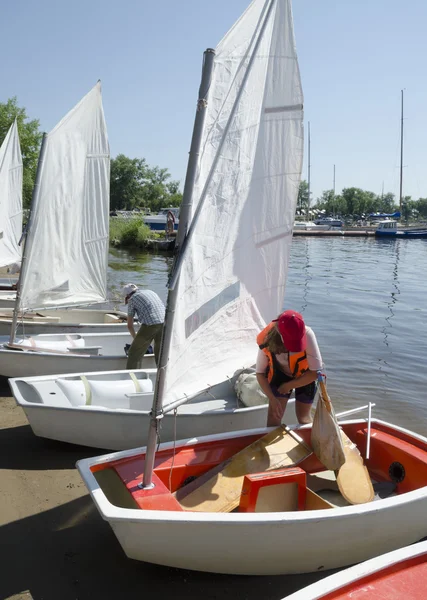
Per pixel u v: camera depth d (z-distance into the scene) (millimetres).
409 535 3842
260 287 4984
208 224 3992
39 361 6809
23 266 7336
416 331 12547
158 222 48062
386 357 10109
